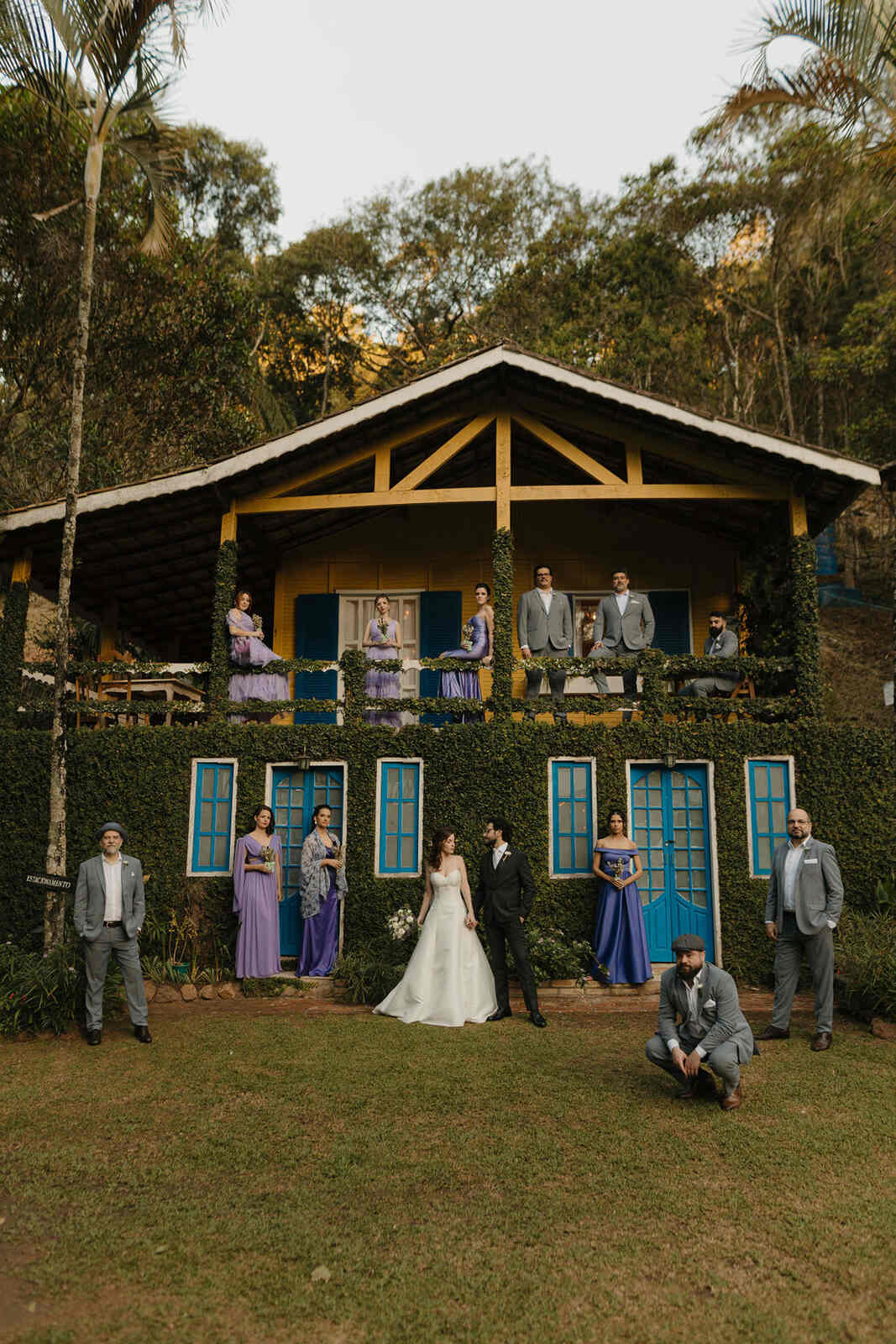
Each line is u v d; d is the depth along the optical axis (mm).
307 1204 4906
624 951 9383
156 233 10836
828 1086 6605
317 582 14203
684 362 27594
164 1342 3750
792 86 12383
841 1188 5051
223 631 11164
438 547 14102
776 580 11641
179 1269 4289
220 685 11039
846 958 8867
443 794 10336
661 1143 5633
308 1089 6578
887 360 23141
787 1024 7770
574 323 28641
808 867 7746
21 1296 4090
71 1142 5758
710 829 10227
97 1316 3936
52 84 9711
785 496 11047
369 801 10391
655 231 28656
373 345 38469
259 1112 6180
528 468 14078
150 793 10531
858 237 22531
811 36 11719
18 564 11812
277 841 9914
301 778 10758
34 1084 6824
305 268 36656
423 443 12586
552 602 11461
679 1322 3883
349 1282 4176
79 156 16703
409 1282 4172
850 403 26984
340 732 10570
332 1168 5328
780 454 10398
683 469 12031
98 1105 6375
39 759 10695
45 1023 7926
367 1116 6086
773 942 9914
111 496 11039
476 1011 8359
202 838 10508
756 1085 6629
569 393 11070
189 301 19391
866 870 10023
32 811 10570
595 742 10359
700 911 10156
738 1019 6273
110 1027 8281
